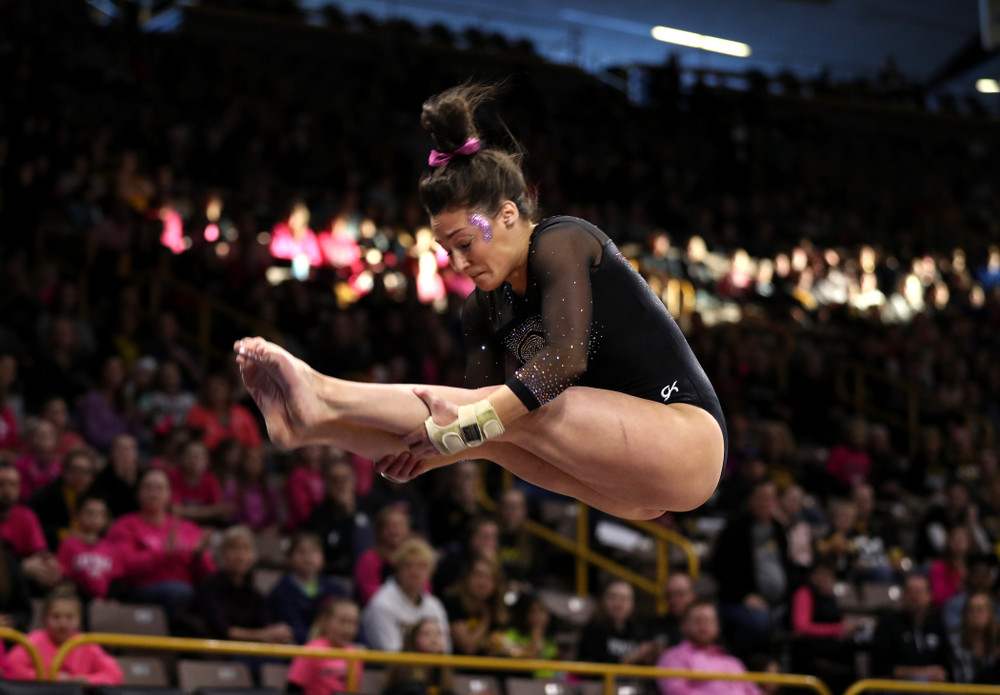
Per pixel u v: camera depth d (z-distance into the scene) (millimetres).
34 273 13617
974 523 12875
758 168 24641
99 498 8992
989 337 19969
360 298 15242
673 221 20969
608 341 3625
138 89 19688
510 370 3799
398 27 24734
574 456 3453
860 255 21750
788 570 10625
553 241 3506
